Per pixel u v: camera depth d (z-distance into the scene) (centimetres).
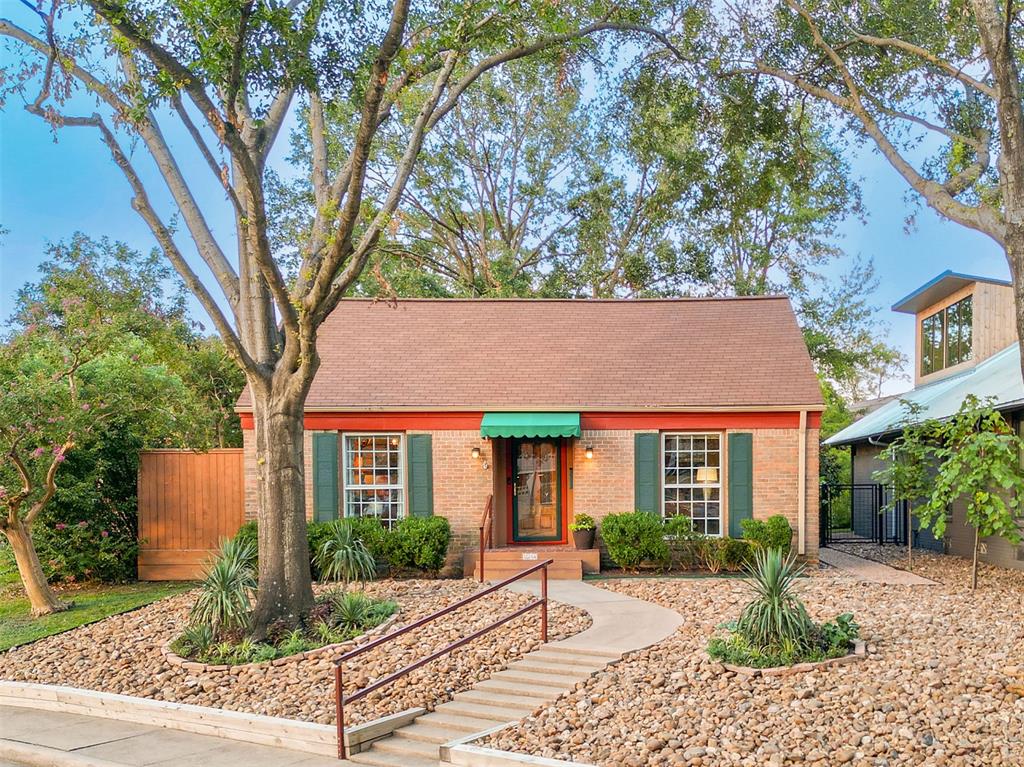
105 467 1590
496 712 804
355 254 1102
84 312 1447
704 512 1628
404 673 807
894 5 1232
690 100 1527
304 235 1191
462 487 1625
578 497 1614
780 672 808
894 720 687
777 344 1762
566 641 986
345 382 1673
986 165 976
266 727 788
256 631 1069
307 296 1049
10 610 1384
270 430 1112
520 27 1130
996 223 805
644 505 1599
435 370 1720
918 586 1334
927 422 1402
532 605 993
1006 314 1967
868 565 1669
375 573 1451
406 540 1511
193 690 912
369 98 953
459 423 1630
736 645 880
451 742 728
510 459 1709
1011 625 1001
